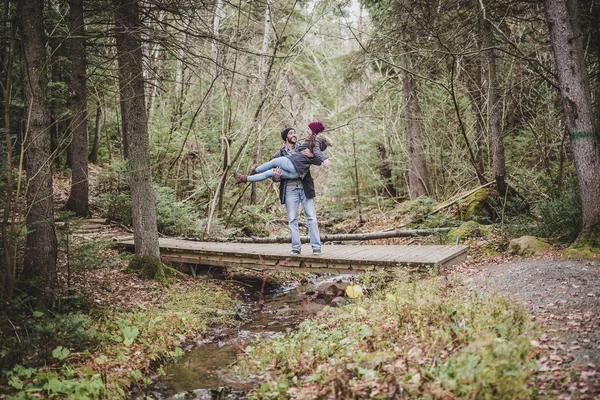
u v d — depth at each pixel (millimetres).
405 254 8273
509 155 15523
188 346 6457
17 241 6086
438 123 17141
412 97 16500
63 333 5355
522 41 12680
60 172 17859
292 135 8266
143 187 9000
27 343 5004
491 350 3570
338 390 3957
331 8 15297
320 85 25547
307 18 21188
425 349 4402
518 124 15758
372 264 7816
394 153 19188
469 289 6316
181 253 9852
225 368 5551
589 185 7852
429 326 4895
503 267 7441
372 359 4406
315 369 4836
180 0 7879
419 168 16875
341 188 19203
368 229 15445
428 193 16688
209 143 16734
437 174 17938
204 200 15578
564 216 8891
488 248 9344
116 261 8258
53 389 4461
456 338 4426
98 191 14766
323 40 22469
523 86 13219
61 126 17516
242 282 10117
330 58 23203
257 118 15438
